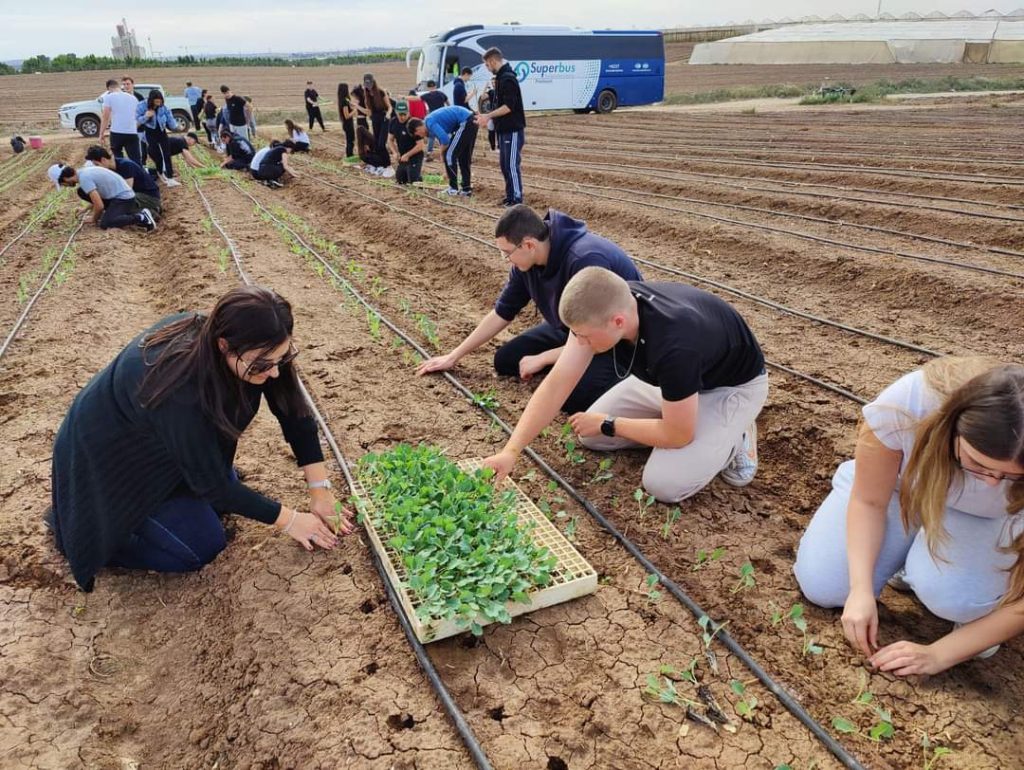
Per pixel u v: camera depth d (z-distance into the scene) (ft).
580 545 10.98
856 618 8.43
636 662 8.89
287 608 9.73
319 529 10.51
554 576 9.75
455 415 14.90
